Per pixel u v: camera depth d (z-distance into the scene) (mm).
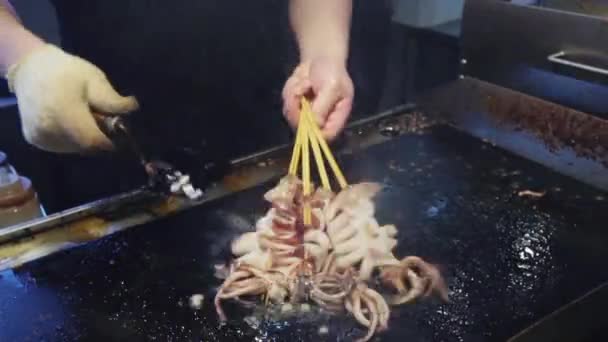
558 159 709
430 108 835
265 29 911
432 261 565
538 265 558
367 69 1255
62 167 1018
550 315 487
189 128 939
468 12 817
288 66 958
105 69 878
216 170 699
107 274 552
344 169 712
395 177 699
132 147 644
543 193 667
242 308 514
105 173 995
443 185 683
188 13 846
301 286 520
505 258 567
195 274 553
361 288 513
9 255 571
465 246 586
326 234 564
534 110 754
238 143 962
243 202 647
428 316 499
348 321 498
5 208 638
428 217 630
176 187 656
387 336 480
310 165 709
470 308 507
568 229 607
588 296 510
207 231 606
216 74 912
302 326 495
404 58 1298
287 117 674
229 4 863
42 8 1035
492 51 806
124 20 837
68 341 485
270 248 551
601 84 665
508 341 462
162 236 599
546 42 733
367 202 591
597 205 643
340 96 665
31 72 533
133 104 567
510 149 747
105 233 602
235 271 534
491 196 664
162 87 898
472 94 824
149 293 532
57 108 525
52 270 556
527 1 780
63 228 606
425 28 1255
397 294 523
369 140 772
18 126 982
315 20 743
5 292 531
